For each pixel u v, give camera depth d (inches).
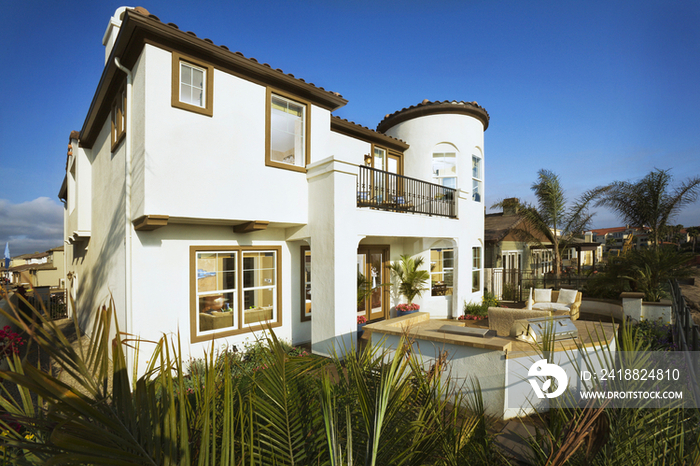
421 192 498.0
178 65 267.7
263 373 98.5
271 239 360.8
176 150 264.8
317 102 362.9
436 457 85.5
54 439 44.6
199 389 92.8
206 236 315.6
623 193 614.2
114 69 288.4
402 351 107.0
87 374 50.1
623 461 83.0
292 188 335.3
